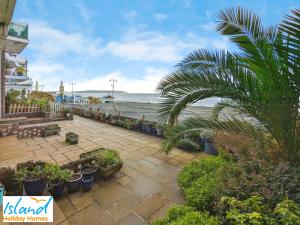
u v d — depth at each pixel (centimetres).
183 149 493
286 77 175
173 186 301
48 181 256
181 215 195
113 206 245
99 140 575
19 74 1678
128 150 483
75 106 1300
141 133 696
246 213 151
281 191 169
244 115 241
